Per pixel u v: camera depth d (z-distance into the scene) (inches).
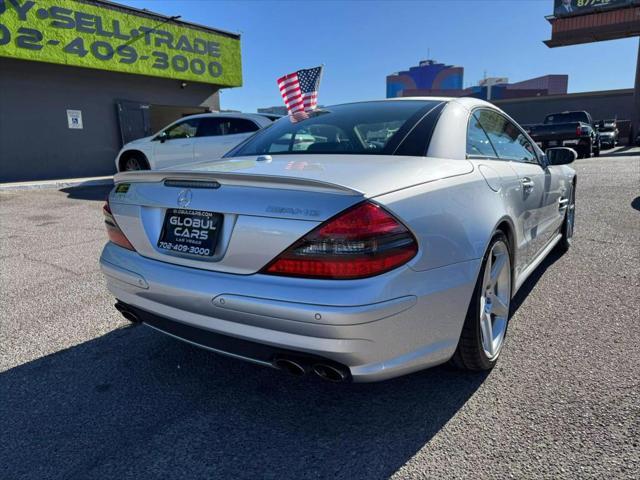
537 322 124.8
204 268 82.0
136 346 119.5
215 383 101.9
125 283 94.1
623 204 283.9
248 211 76.9
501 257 104.2
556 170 162.7
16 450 81.2
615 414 85.2
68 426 87.6
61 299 152.6
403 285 73.3
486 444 79.3
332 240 70.2
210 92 673.0
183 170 90.1
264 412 91.1
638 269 164.1
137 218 93.9
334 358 72.0
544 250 153.1
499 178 105.7
